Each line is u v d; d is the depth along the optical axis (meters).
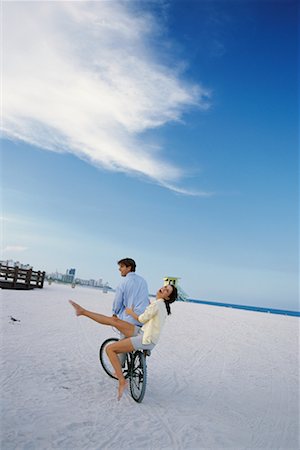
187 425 4.86
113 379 6.51
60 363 7.13
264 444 4.60
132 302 5.97
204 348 11.49
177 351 10.43
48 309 16.64
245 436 4.79
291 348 13.75
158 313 5.51
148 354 5.62
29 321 12.23
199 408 5.64
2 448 3.59
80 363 7.35
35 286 30.03
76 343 9.48
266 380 8.09
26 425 4.16
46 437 3.94
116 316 6.15
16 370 6.25
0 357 7.00
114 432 4.31
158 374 7.52
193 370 8.23
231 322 22.17
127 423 4.63
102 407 5.07
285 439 4.84
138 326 5.86
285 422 5.50
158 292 5.82
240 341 14.14
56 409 4.76
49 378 6.05
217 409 5.72
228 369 8.77
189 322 19.59
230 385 7.29
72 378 6.24
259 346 13.35
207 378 7.64
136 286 6.04
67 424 4.34
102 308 20.41
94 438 4.08
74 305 5.95
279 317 34.41
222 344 12.81
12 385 5.46
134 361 5.77
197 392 6.52
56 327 11.79
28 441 3.80
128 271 6.22
